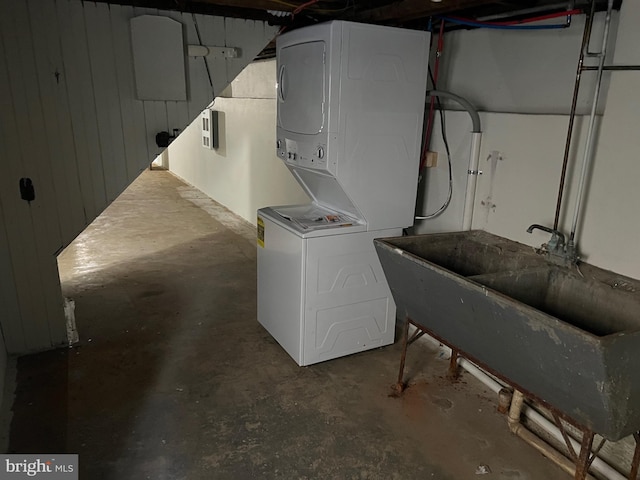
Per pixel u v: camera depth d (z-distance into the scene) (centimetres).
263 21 282
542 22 219
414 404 241
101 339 295
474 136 247
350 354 285
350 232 257
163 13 256
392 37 232
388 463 201
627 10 176
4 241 255
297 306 261
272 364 273
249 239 507
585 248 203
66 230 266
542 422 222
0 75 232
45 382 249
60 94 246
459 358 273
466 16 251
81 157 258
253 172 543
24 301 268
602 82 197
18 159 246
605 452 202
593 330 188
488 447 212
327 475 194
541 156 218
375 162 248
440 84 283
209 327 314
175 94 266
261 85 504
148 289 372
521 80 233
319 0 261
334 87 224
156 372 262
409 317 236
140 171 274
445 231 279
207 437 213
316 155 241
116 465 195
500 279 191
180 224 557
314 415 230
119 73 255
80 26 241
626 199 184
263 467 196
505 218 240
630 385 142
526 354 164
